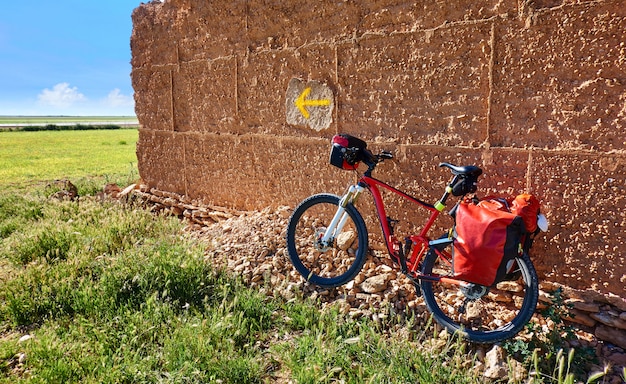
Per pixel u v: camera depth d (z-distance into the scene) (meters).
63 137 37.72
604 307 2.69
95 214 5.66
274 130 4.44
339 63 3.75
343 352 2.62
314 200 3.52
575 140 2.66
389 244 3.15
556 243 2.81
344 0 3.64
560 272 2.82
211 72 5.02
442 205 2.92
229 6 4.64
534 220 2.57
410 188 3.45
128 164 15.62
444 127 3.21
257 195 4.75
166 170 5.98
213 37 4.91
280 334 2.94
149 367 2.55
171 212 5.83
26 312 3.30
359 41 3.59
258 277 3.53
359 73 3.63
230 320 2.96
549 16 2.65
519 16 2.76
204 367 2.54
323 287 3.32
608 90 2.52
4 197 7.61
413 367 2.55
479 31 2.94
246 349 2.78
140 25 5.93
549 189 2.79
